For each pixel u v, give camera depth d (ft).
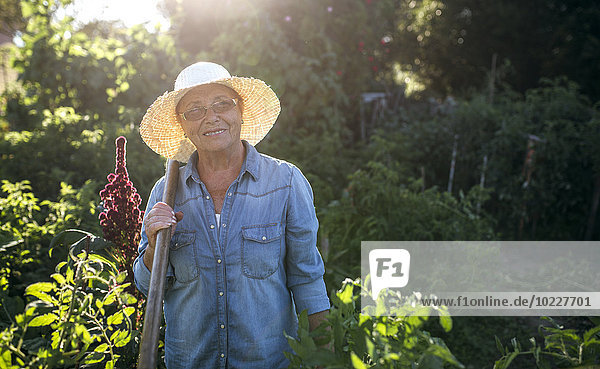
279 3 22.45
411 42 41.45
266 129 6.25
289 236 5.39
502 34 40.32
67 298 5.34
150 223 5.03
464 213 17.52
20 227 9.75
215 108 5.33
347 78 25.32
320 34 22.30
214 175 5.52
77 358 4.90
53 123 16.07
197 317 5.23
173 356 5.42
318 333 4.45
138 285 5.40
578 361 5.34
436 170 23.49
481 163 22.22
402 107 28.40
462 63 42.78
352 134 25.38
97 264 6.39
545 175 20.42
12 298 6.84
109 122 18.08
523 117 21.85
